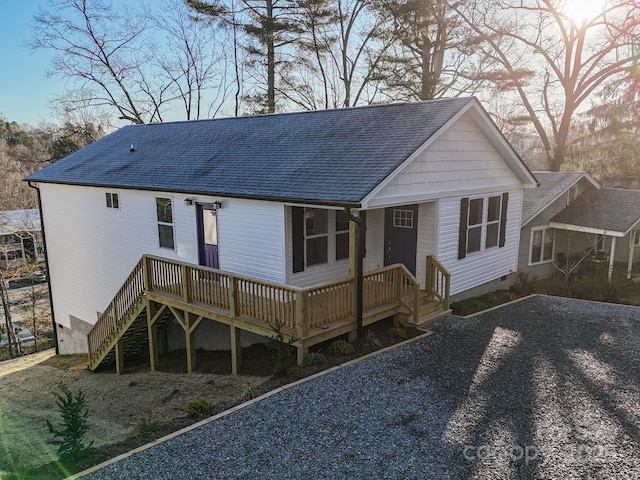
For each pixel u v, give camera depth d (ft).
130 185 38.93
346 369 24.49
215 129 47.26
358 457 17.07
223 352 35.63
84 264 48.19
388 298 30.66
